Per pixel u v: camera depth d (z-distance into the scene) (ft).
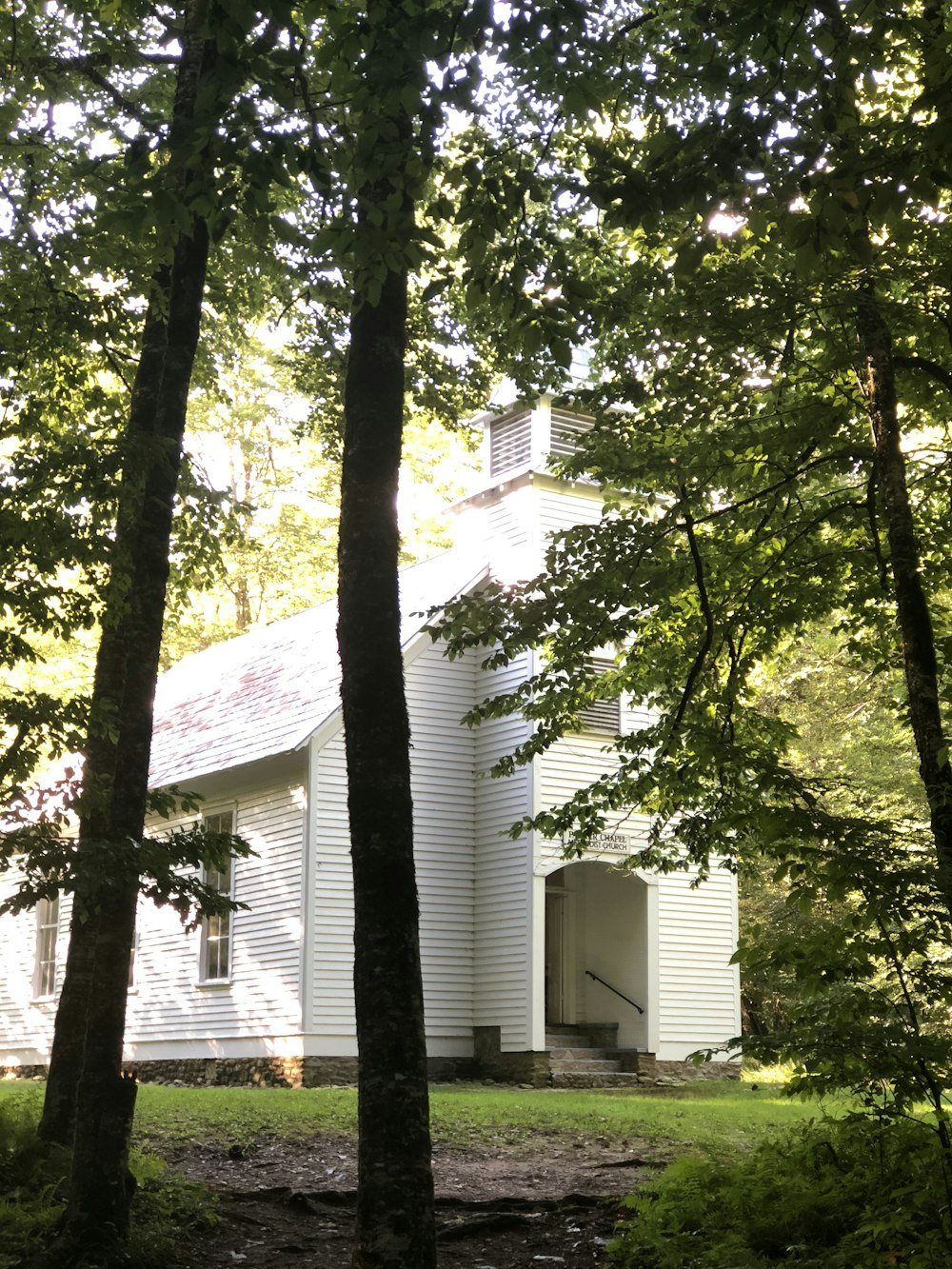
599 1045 72.13
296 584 131.03
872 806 76.28
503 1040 67.72
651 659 42.24
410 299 47.26
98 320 38.81
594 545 38.42
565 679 41.16
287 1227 29.91
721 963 73.82
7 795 30.89
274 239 40.37
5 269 39.01
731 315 34.01
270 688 79.05
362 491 26.18
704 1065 71.41
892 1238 21.54
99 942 27.66
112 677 35.55
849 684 85.51
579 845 41.27
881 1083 22.20
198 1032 73.05
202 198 22.76
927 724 29.40
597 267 38.09
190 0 28.37
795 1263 22.25
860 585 39.40
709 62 24.73
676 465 38.55
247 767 70.33
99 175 38.14
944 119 20.62
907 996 21.86
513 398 74.59
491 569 73.61
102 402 40.24
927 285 32.40
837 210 21.58
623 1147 39.86
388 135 22.38
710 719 40.52
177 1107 45.65
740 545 39.70
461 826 71.41
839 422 35.76
